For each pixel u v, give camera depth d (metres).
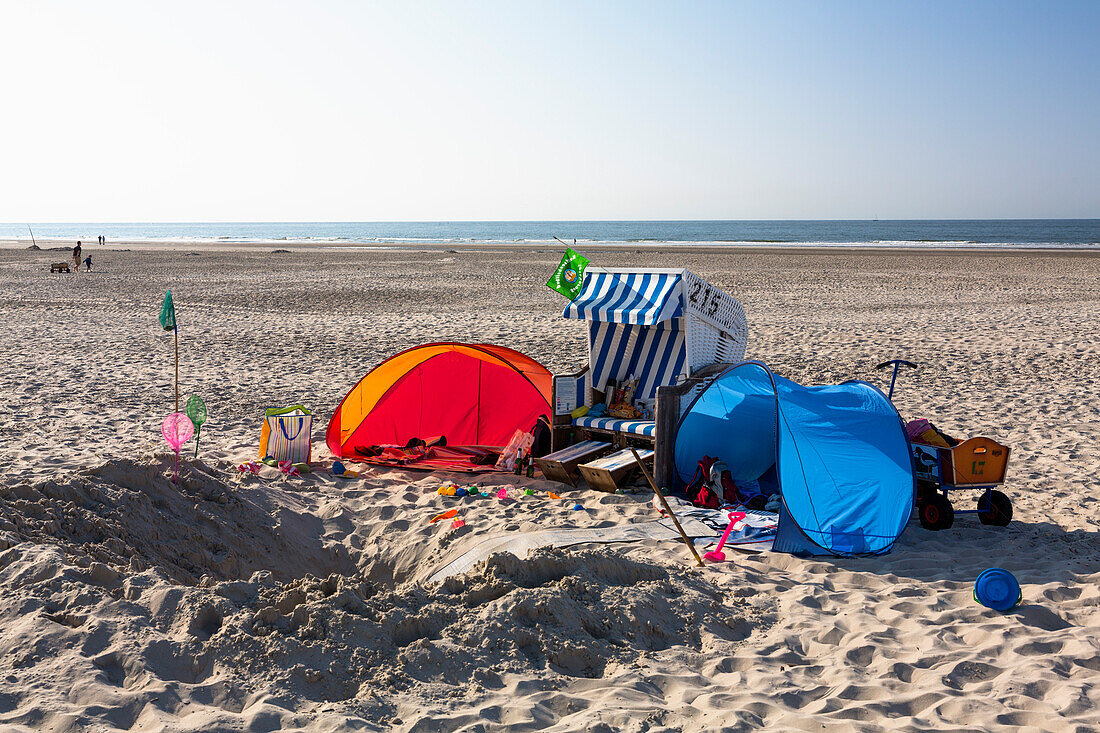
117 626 4.16
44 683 3.68
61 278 33.12
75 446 8.89
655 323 7.89
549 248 65.81
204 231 199.12
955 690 4.17
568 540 6.27
